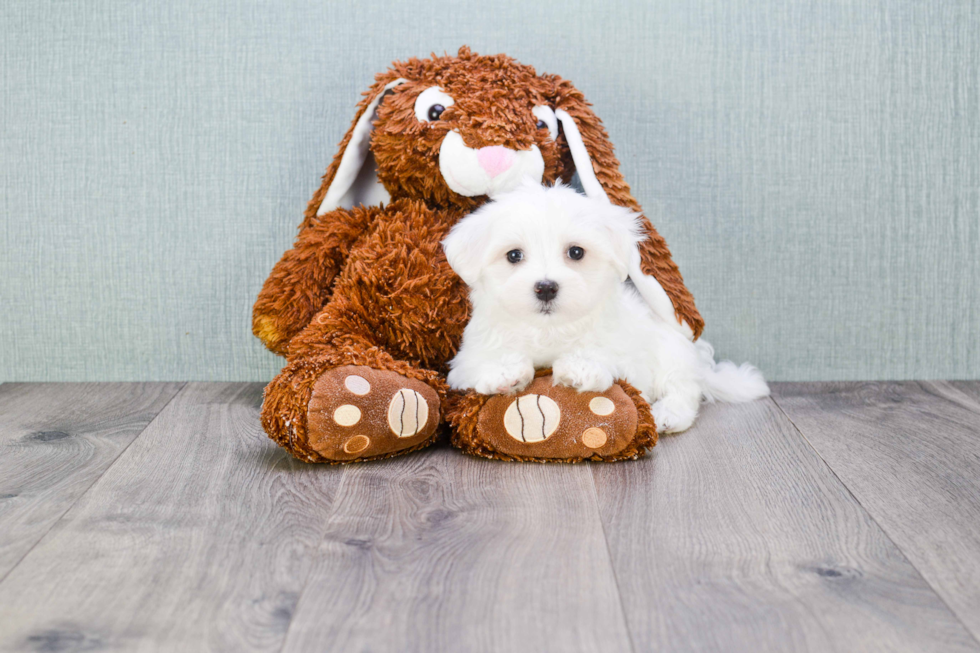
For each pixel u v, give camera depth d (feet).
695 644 2.32
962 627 2.40
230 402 4.84
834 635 2.36
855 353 5.35
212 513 3.20
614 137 5.12
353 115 5.11
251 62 5.06
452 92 4.17
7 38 5.02
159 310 5.27
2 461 3.80
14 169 5.13
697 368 4.41
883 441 4.10
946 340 5.36
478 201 4.28
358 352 3.82
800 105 5.12
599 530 3.05
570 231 3.59
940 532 3.05
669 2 5.02
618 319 3.96
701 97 5.09
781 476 3.61
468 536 2.99
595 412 3.69
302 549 2.89
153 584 2.64
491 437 3.76
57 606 2.51
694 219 5.19
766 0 5.03
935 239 5.26
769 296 5.28
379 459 3.82
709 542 2.95
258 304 4.59
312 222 4.58
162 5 5.00
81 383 5.29
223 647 2.30
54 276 5.23
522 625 2.41
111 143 5.11
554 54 5.05
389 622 2.42
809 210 5.20
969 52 5.10
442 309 4.13
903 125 5.15
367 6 5.02
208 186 5.16
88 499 3.34
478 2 5.01
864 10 5.05
